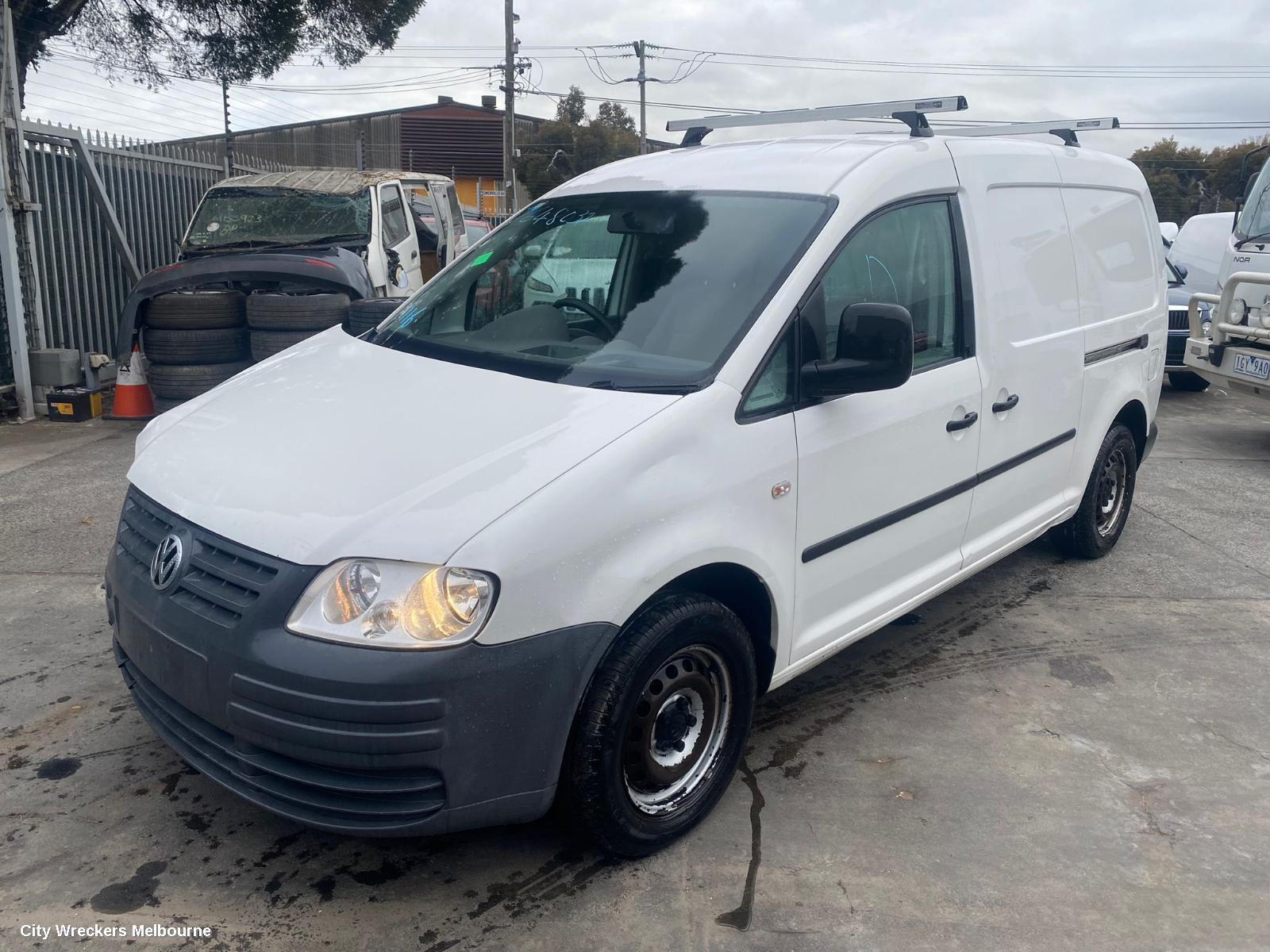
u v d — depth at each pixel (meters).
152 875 2.84
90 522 5.82
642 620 2.74
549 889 2.83
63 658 4.11
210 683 2.54
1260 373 7.72
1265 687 4.16
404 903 2.76
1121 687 4.13
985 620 4.76
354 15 14.12
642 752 2.84
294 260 8.21
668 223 3.54
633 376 3.01
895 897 2.83
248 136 45.34
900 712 3.89
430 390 3.11
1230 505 6.73
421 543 2.44
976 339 3.90
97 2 13.11
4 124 8.65
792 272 3.16
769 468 3.01
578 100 43.88
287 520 2.58
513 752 2.53
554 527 2.51
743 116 4.39
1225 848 3.09
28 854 2.91
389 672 2.37
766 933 2.68
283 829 3.06
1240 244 8.18
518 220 4.13
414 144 45.75
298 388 3.33
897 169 3.58
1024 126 4.93
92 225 10.43
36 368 9.01
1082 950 2.65
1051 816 3.24
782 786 3.36
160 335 8.35
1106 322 4.87
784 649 3.24
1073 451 4.78
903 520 3.64
